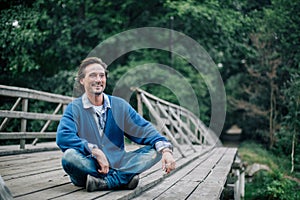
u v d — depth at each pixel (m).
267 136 13.48
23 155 5.25
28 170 3.75
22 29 10.53
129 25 12.52
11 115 5.12
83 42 12.09
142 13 12.48
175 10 12.58
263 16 13.41
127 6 12.28
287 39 13.13
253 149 12.48
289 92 11.85
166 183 3.47
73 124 2.68
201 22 12.47
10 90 5.00
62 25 11.08
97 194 2.57
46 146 6.12
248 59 14.38
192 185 3.39
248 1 14.08
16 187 2.80
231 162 5.57
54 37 11.28
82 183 2.76
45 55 10.98
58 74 10.94
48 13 11.27
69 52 11.26
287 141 11.89
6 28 10.63
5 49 10.73
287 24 13.00
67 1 10.92
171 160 2.63
